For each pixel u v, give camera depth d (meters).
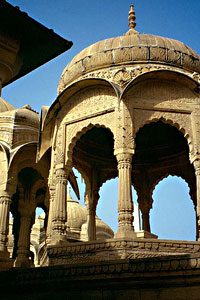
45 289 10.78
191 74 14.42
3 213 17.12
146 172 19.08
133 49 14.47
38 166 18.45
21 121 19.48
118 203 12.24
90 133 18.11
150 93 13.76
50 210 14.42
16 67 9.61
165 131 18.47
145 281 9.61
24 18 7.93
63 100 14.77
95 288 10.13
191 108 13.77
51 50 8.87
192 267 9.19
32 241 32.25
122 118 13.20
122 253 11.56
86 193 18.39
